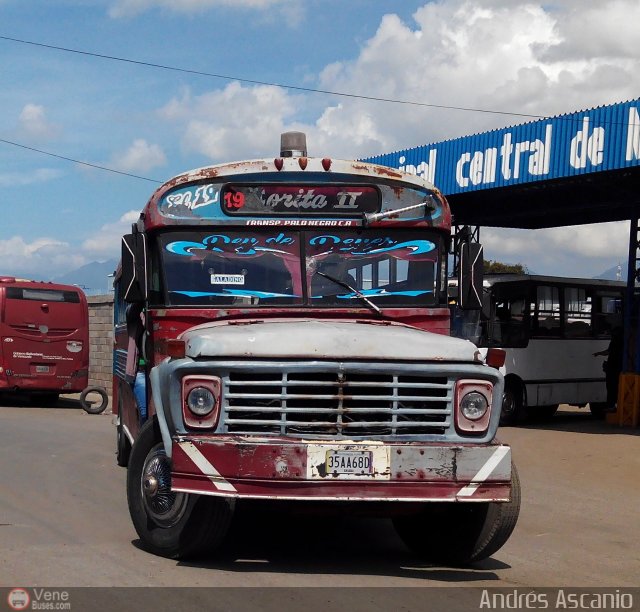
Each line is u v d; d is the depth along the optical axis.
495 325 19.20
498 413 6.51
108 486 10.53
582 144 16.09
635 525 9.54
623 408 19.08
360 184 7.93
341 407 6.30
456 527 7.19
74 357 23.62
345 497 6.12
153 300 7.81
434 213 8.01
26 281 23.36
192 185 7.80
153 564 6.86
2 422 18.70
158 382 6.64
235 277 7.72
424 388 6.43
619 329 21.48
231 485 6.12
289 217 7.84
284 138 8.44
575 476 12.64
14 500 9.51
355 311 7.71
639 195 18.00
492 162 17.91
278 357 6.32
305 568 6.96
